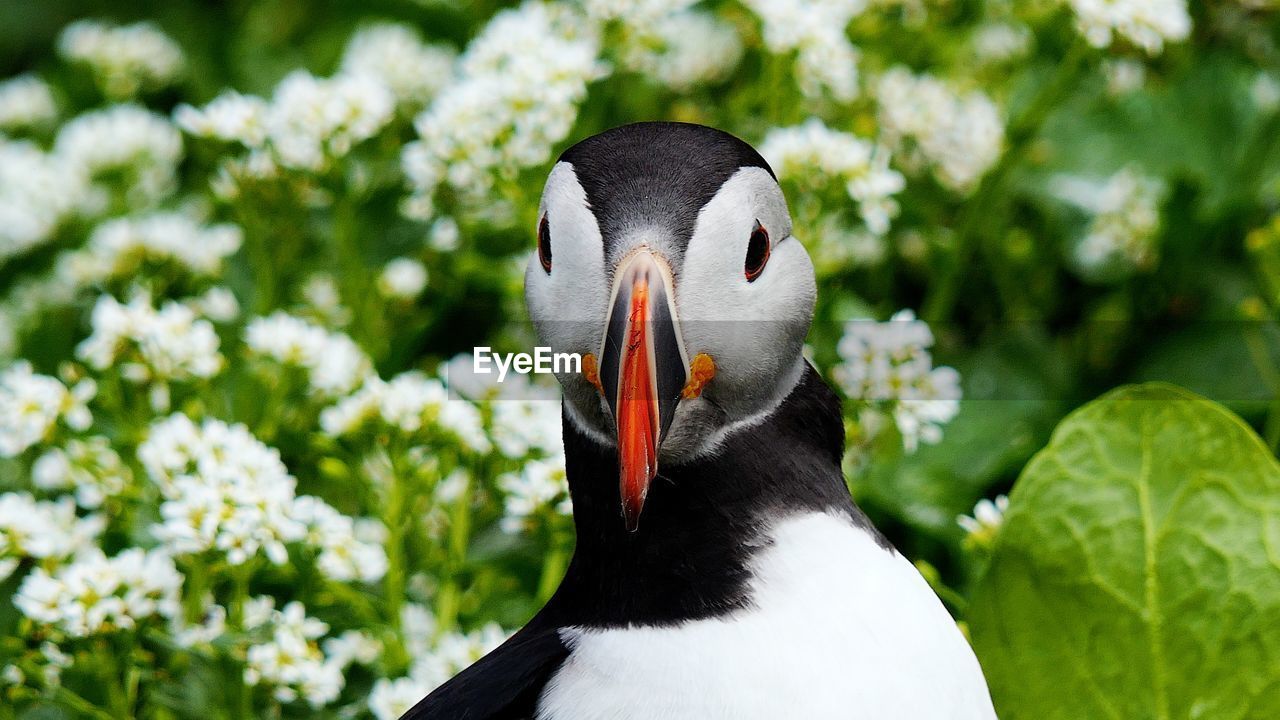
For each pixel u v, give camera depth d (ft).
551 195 12.37
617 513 12.14
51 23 34.06
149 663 16.47
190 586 16.81
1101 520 14.99
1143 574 14.84
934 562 19.29
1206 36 24.39
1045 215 23.30
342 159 20.99
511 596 18.37
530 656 12.16
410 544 18.74
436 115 20.02
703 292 11.77
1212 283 22.27
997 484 20.07
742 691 11.26
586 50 20.16
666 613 11.80
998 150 22.38
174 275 22.99
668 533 11.97
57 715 16.42
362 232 22.75
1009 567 15.29
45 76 32.60
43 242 26.63
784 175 19.53
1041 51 23.82
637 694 11.45
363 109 20.76
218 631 15.93
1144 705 14.80
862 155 19.53
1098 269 22.45
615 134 12.51
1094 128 23.54
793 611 11.59
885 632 11.59
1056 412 21.27
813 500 12.28
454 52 28.22
